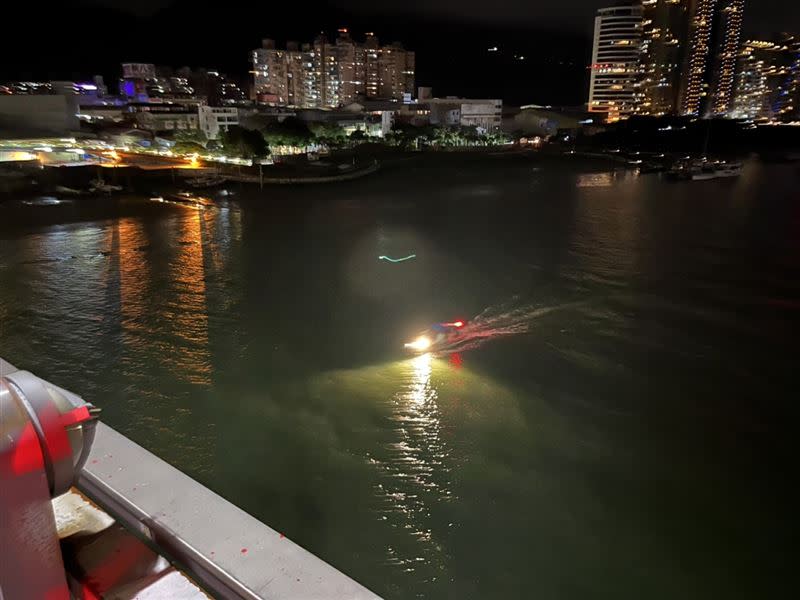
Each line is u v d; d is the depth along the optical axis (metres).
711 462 18.36
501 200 69.50
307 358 25.58
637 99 193.12
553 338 28.19
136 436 19.31
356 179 85.50
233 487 16.73
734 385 23.59
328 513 15.73
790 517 15.86
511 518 15.62
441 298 33.91
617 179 90.94
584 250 45.12
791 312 32.12
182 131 103.94
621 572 13.89
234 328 28.94
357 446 18.83
